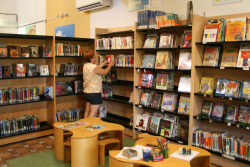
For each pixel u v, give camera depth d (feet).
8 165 11.44
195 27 11.45
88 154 10.39
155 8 14.79
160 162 7.75
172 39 13.12
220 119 11.27
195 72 11.82
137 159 7.99
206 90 11.83
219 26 11.12
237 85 10.78
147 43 14.25
